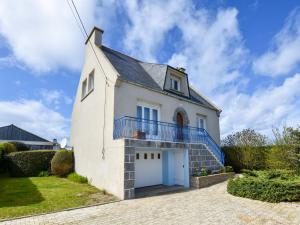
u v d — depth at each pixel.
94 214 5.59
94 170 9.75
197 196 7.86
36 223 4.86
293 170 9.51
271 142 13.58
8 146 14.34
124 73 10.44
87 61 13.02
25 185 9.36
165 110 11.51
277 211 5.78
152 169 10.55
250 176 8.72
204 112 14.77
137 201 7.08
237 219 5.16
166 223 4.90
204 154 11.64
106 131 9.16
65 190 8.34
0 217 5.15
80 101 13.44
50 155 13.67
